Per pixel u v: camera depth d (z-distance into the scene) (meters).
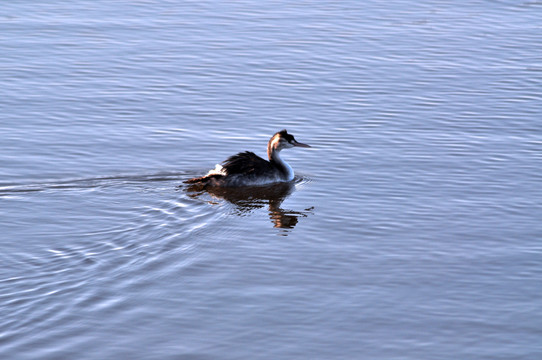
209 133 22.91
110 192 18.56
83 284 14.14
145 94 26.00
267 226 17.03
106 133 22.62
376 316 13.47
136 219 17.05
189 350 12.41
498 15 36.03
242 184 19.22
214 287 14.33
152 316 13.29
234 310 13.58
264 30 33.28
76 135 22.39
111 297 13.78
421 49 31.06
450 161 20.88
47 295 13.72
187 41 31.69
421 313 13.57
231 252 15.74
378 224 17.20
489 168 20.39
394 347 12.59
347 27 33.91
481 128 23.30
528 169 20.31
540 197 18.59
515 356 12.38
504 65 29.19
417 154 21.39
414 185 19.39
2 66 28.19
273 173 19.58
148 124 23.47
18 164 20.17
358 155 21.42
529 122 23.73
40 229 16.41
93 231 16.36
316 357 12.30
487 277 14.81
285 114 24.50
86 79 27.23
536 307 13.77
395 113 24.58
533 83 27.20
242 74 28.11
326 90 26.62
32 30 32.44
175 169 20.27
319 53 30.48
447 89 26.72
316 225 17.16
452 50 30.94
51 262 14.93
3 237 15.98
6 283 14.05
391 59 29.86
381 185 19.44
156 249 15.66
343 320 13.34
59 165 20.22
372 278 14.78
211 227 16.83
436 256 15.67
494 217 17.52
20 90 25.95
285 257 15.60
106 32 32.56
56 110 24.33
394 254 15.77
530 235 16.59
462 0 38.56
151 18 34.78
